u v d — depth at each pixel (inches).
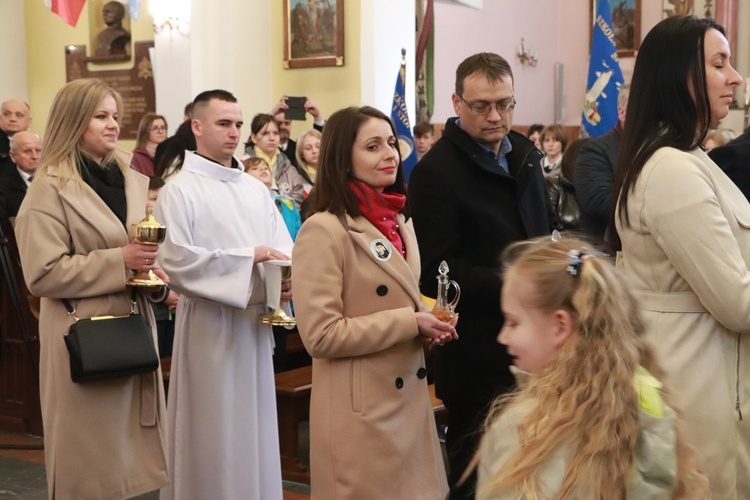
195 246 152.9
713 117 100.2
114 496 138.3
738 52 600.1
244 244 157.8
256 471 154.4
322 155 116.3
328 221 113.3
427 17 442.3
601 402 63.5
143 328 138.9
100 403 137.6
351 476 112.0
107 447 137.8
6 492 182.2
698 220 92.8
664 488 63.9
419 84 445.4
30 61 381.4
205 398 151.3
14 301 212.5
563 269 67.2
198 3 317.1
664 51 99.3
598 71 328.8
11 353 222.5
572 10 665.0
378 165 115.0
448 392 133.3
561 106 667.4
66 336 134.6
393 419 113.3
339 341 109.8
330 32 317.1
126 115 357.7
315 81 323.0
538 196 138.7
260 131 254.5
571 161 233.3
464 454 134.1
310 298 111.3
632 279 99.7
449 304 117.9
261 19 324.8
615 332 65.6
